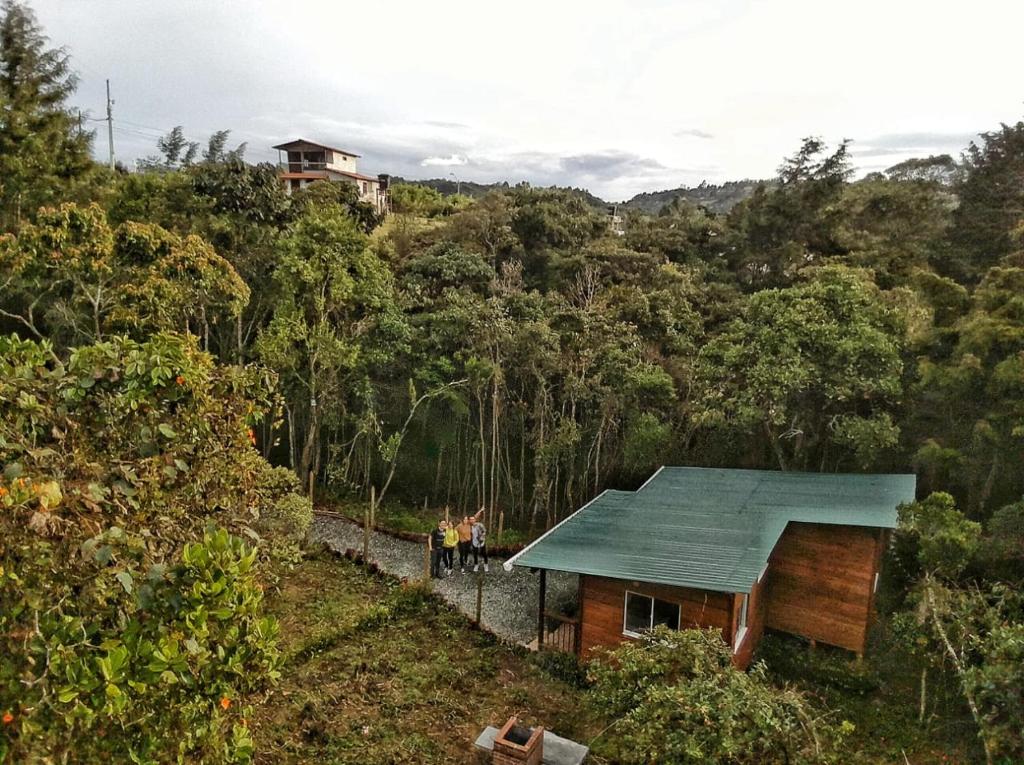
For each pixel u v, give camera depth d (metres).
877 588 12.38
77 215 11.50
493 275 20.41
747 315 14.79
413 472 18.55
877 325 13.73
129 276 12.45
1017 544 9.30
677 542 10.05
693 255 24.38
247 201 17.91
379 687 9.27
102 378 4.18
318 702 8.72
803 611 11.10
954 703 9.16
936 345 13.39
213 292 13.76
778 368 13.17
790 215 21.98
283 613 11.34
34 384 3.78
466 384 16.80
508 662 10.22
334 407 16.78
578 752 7.59
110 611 3.34
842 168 21.62
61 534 3.12
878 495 11.76
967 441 12.73
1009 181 21.48
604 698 7.18
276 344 14.66
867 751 8.46
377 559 14.59
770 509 11.21
